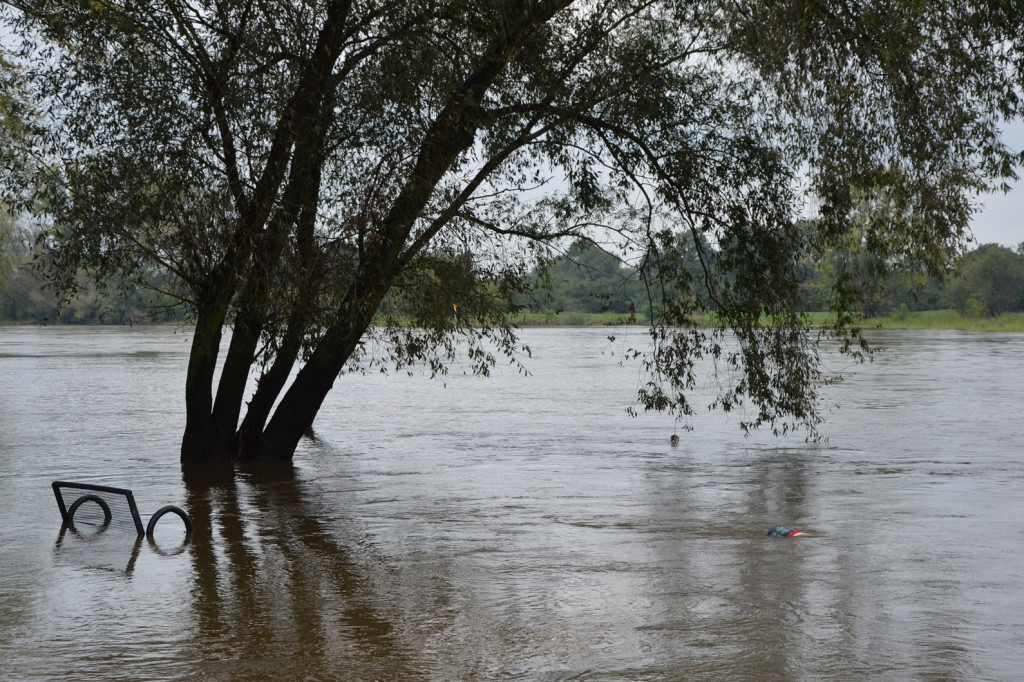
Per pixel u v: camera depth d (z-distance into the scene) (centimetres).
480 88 1519
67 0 1408
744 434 2123
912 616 782
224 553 1038
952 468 1630
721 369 3844
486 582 909
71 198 1507
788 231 1661
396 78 1433
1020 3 1398
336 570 961
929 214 1471
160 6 1412
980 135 1448
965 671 655
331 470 1644
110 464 1716
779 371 1762
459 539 1103
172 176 1412
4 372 4219
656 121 1625
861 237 1602
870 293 1645
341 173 1462
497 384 3547
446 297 1570
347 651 716
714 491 1419
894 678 643
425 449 1922
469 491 1437
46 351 6134
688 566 959
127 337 8919
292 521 1217
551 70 1565
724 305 1725
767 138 1598
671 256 1698
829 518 1205
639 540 1088
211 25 1402
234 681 657
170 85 1412
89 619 800
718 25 1526
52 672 676
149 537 1112
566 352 5778
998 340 7550
